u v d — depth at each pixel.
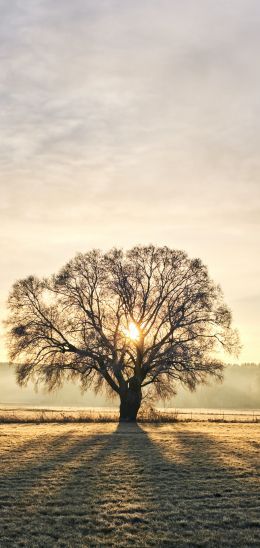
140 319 49.88
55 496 19.03
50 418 51.09
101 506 17.94
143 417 51.22
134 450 29.09
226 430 40.91
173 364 49.25
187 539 15.09
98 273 50.62
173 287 50.41
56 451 28.53
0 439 33.25
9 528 15.83
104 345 48.69
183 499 18.88
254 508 17.84
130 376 52.06
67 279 50.44
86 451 28.61
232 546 14.66
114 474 22.64
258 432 39.16
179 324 48.94
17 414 58.41
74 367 50.31
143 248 50.84
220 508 17.88
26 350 50.38
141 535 15.45
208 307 49.31
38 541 14.85
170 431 39.72
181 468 23.97
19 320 50.91
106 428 42.12
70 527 15.99
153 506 17.98
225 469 23.81
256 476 22.45
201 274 50.44
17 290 50.97
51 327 50.62
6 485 20.56
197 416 63.72
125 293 49.66
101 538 15.19
